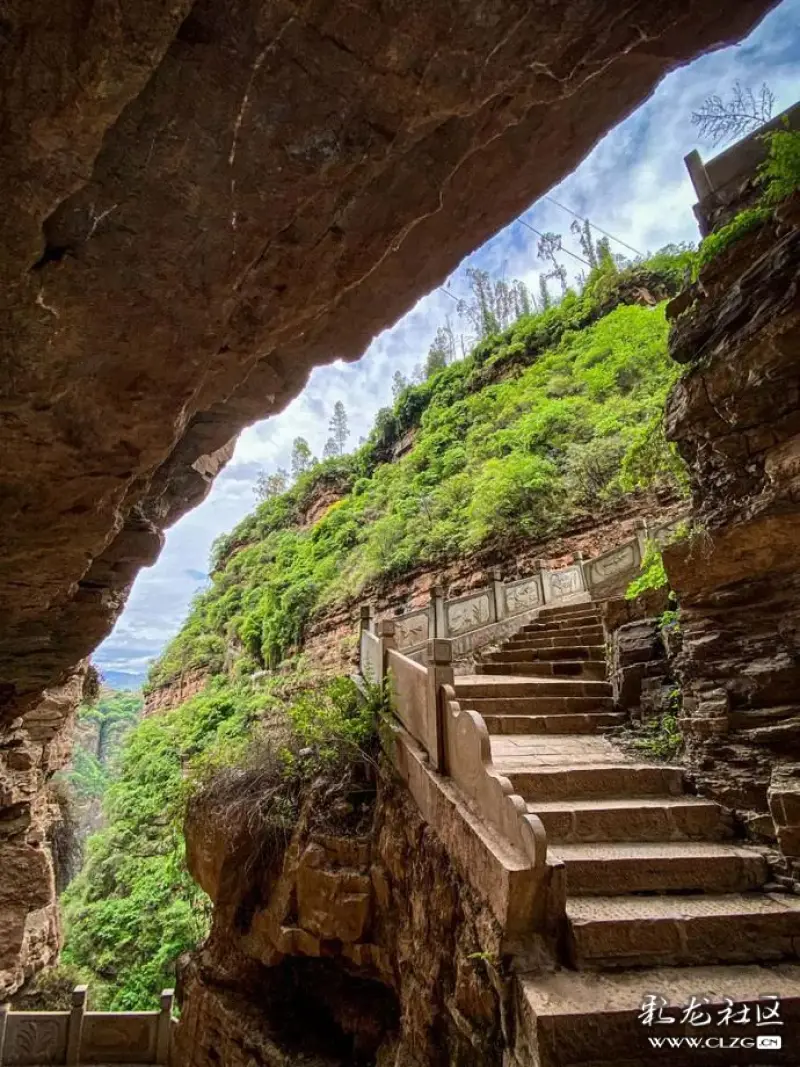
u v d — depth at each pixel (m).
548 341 26.73
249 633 26.98
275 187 2.47
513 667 7.68
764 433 4.11
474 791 4.29
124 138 2.19
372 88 2.24
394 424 32.91
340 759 6.57
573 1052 2.74
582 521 15.03
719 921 3.32
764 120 4.81
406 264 4.01
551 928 3.38
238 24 1.97
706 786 4.51
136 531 5.85
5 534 4.30
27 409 3.22
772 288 4.04
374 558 21.36
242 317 3.27
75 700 11.55
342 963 5.83
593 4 2.16
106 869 18.17
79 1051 8.28
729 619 4.50
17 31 1.77
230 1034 6.59
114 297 2.74
